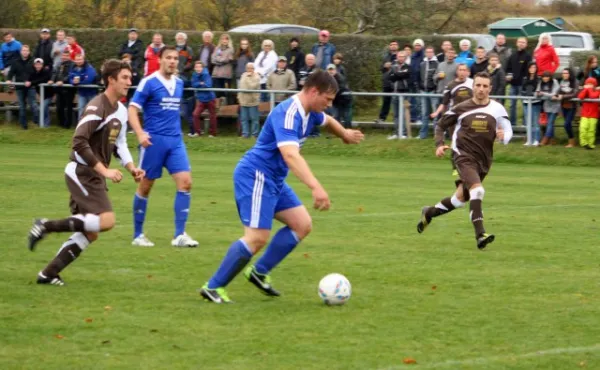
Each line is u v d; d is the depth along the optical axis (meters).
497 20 100.62
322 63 50.69
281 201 17.47
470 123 23.64
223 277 17.08
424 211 24.95
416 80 50.38
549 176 41.97
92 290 18.05
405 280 19.48
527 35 87.00
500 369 13.24
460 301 17.52
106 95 18.50
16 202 30.81
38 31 62.66
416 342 14.61
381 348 14.23
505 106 49.00
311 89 16.47
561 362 13.60
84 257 21.58
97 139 18.39
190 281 19.05
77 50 53.84
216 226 26.92
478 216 22.94
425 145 49.22
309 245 23.83
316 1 82.75
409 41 59.09
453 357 13.79
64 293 17.72
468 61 48.84
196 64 51.59
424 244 24.16
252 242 16.92
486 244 22.69
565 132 50.59
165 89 23.25
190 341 14.49
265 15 87.38
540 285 19.05
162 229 26.25
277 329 15.30
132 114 23.05
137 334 14.85
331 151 50.03
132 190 35.09
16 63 54.56
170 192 34.69
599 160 46.41
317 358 13.66
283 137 16.27
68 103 54.59
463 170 23.48
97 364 13.23
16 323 15.38
